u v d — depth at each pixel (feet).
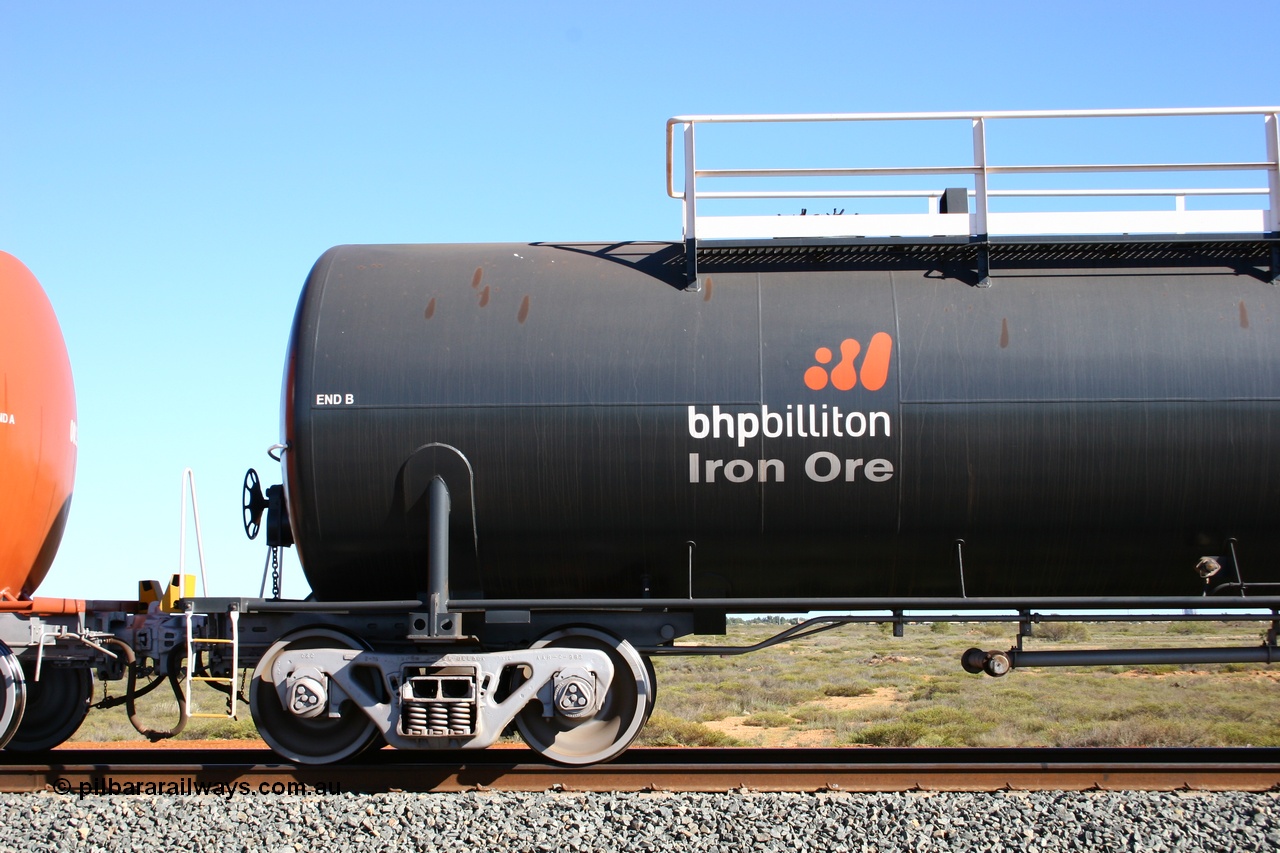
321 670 29.76
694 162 30.99
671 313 30.17
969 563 30.12
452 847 23.09
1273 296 29.84
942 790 28.12
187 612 30.53
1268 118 30.89
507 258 32.14
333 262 32.19
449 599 30.37
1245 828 23.91
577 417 29.25
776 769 28.89
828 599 29.22
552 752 30.25
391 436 29.40
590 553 30.12
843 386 29.17
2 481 31.89
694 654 30.45
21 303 33.76
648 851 22.82
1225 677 98.43
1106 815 25.08
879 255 31.19
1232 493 28.94
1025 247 30.66
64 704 35.65
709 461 29.12
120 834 24.27
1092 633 152.97
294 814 25.66
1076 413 28.78
